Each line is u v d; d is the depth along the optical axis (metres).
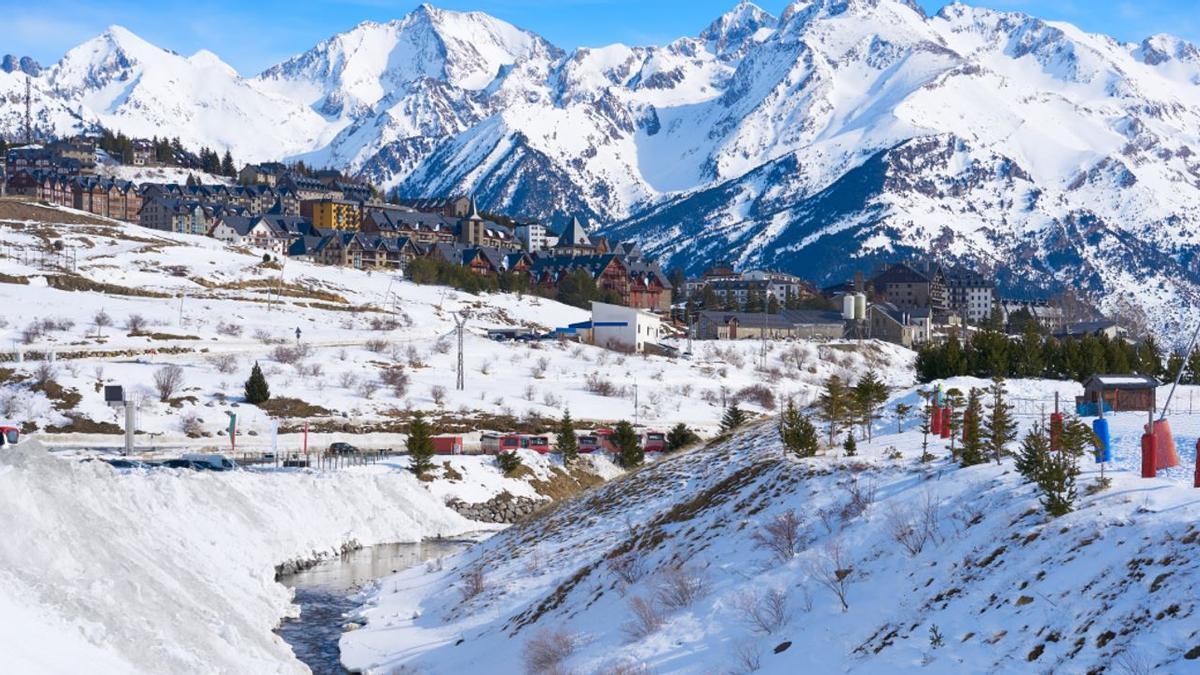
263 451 101.00
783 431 63.00
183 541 58.84
